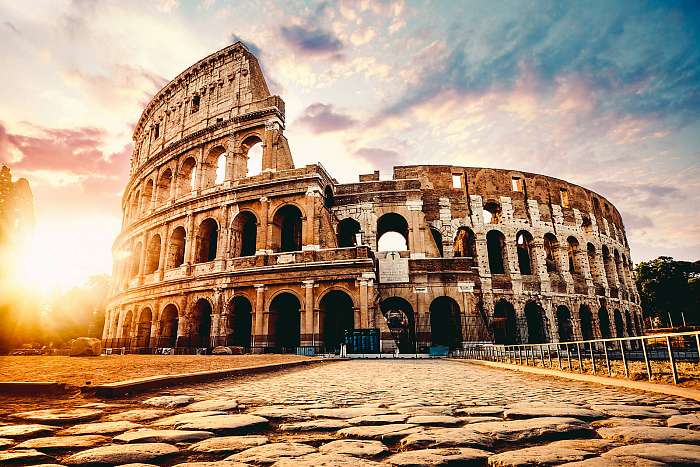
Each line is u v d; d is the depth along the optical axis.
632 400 7.68
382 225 47.94
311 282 36.50
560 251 49.69
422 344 38.03
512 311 47.41
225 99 48.09
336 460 3.90
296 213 43.69
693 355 19.86
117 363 17.19
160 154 51.47
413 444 4.52
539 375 14.86
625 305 55.47
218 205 42.66
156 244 49.84
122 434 5.09
